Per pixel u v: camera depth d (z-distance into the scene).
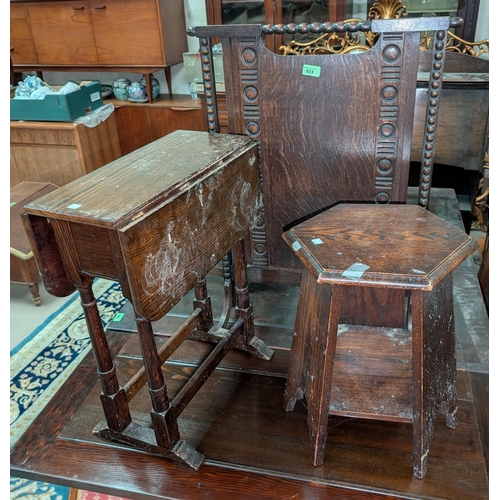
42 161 3.11
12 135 3.06
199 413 1.51
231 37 1.56
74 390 1.67
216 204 1.34
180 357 1.75
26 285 2.68
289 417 1.48
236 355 1.75
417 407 1.20
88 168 3.07
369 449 1.36
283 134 1.66
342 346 1.51
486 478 1.26
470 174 2.82
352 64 1.49
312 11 2.63
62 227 1.15
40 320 2.36
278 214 1.80
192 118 3.19
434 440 1.37
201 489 1.28
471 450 1.34
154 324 1.91
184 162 1.34
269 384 1.61
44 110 2.96
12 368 2.02
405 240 1.23
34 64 3.32
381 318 1.57
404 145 1.56
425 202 1.61
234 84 1.63
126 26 3.02
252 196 1.56
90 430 1.50
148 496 1.29
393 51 1.44
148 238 1.07
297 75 1.55
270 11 2.66
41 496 1.53
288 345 1.77
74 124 2.94
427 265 1.11
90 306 1.25
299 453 1.36
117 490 1.31
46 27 3.16
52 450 1.44
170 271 1.17
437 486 1.24
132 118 3.30
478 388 1.52
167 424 1.30
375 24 1.40
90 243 1.13
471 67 2.39
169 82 3.42
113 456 1.40
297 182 1.72
